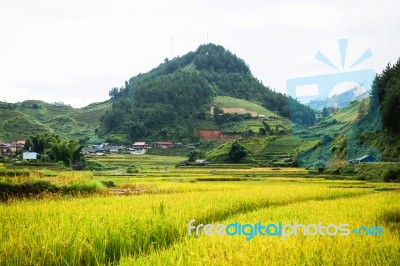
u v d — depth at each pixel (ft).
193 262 26.13
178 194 87.51
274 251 28.12
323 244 30.81
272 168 263.29
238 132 536.83
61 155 314.35
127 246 34.22
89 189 92.94
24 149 361.10
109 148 515.09
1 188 80.94
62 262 29.94
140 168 317.63
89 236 33.27
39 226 36.60
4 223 39.34
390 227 43.42
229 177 192.24
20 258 28.53
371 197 82.02
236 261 25.68
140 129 566.77
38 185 85.66
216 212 56.08
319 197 89.92
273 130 424.46
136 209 50.83
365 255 28.60
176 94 640.99
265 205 74.54
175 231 40.09
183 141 549.95
